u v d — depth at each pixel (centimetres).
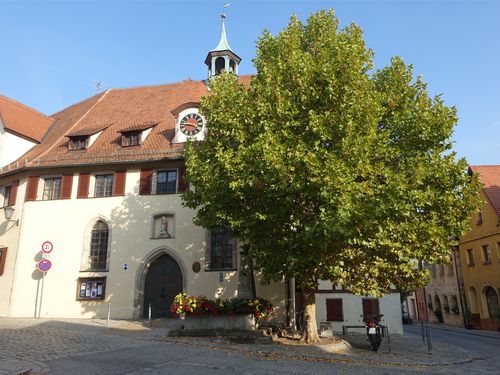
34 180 2548
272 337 1540
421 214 1427
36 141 2920
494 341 2362
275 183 1298
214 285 2234
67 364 967
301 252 1337
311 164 1244
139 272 2312
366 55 1516
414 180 1334
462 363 1390
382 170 1334
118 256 2350
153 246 2336
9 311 2369
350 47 1450
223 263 2273
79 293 2341
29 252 2439
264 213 1377
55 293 2356
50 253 2412
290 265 1390
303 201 1345
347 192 1217
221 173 1459
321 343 1468
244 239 1598
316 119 1327
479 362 1448
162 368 950
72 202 2473
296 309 2241
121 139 2595
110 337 1457
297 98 1438
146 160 2409
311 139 1379
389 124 1496
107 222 2406
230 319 1669
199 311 1652
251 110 1487
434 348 1722
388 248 1348
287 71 1497
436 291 4369
